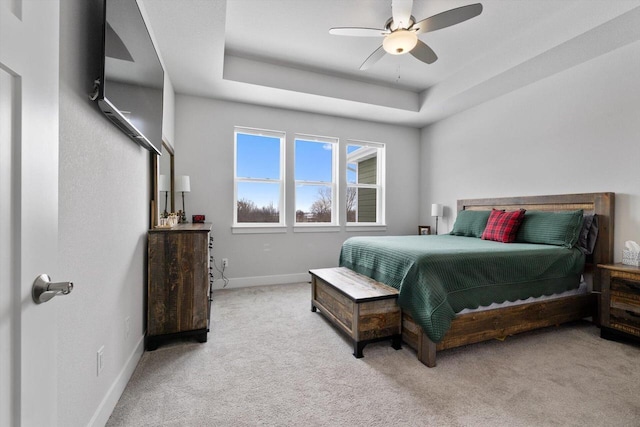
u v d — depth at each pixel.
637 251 2.40
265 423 1.42
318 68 3.62
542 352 2.15
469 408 1.53
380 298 2.13
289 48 3.17
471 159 4.21
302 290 3.80
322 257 4.46
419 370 1.91
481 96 3.81
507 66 3.05
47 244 0.71
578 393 1.66
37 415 0.67
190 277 2.26
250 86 3.47
